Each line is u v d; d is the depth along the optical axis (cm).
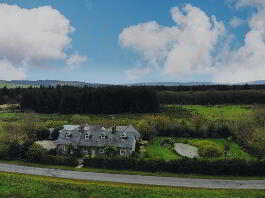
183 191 6450
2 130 11806
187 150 9938
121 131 9662
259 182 7306
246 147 10044
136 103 17875
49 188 6359
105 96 18175
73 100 18612
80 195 6016
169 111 17550
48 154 9394
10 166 8331
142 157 8981
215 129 11662
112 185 6806
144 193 6222
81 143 9525
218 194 6291
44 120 15088
